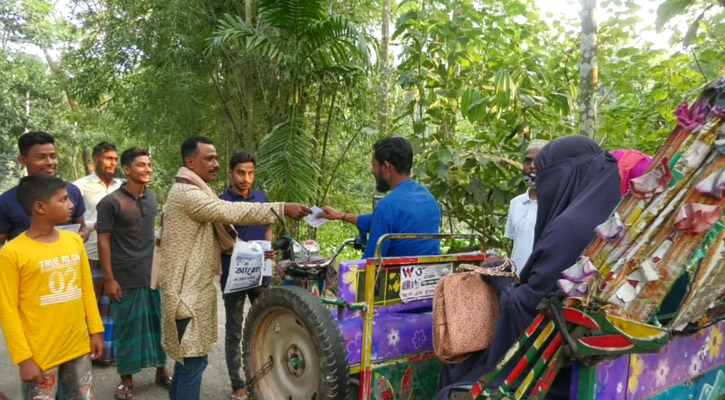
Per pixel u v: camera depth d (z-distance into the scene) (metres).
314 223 3.58
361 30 8.45
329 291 3.11
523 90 5.42
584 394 2.04
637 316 1.93
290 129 7.06
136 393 4.45
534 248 2.60
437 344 2.58
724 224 1.88
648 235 1.94
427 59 5.75
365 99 7.86
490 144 5.56
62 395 3.43
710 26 5.16
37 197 2.91
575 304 2.04
